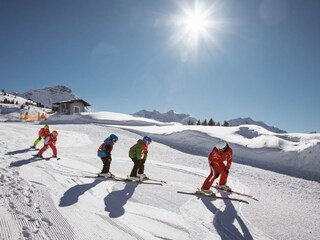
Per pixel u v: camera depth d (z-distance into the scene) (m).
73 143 15.43
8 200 4.44
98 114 46.50
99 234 3.74
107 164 7.62
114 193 6.07
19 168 7.27
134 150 7.54
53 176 6.96
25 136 15.67
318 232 4.84
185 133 19.30
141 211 5.00
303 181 10.23
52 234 3.51
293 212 5.98
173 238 3.93
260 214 5.52
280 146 14.84
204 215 5.14
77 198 5.31
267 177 10.30
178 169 10.19
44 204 4.61
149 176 8.62
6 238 3.15
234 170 11.19
